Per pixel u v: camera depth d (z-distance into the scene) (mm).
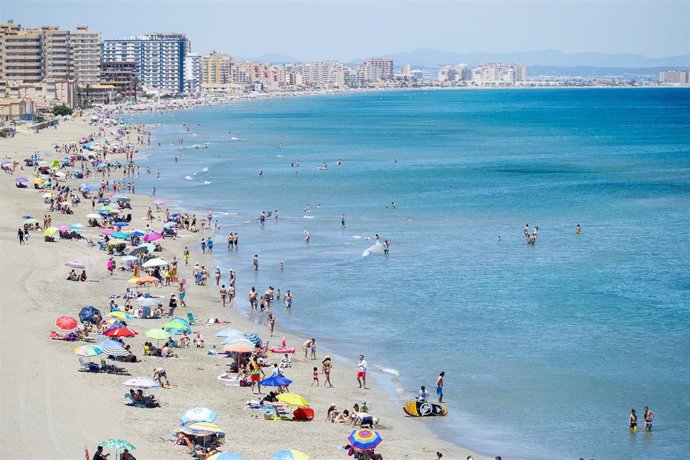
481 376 89688
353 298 120938
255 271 137000
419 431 75625
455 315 112375
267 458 65688
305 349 95812
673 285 127000
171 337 95875
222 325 106500
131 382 76250
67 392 76562
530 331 105062
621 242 160875
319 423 75688
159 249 146875
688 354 96000
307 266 140875
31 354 86250
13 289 112312
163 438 68312
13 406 71625
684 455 71125
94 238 150125
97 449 63625
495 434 75250
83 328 94812
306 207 197750
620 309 114375
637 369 91375
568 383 87500
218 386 83375
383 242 160625
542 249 154875
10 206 179125
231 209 196125
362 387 86500
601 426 77062
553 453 71438
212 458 61531
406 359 95375
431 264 142250
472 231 172250
